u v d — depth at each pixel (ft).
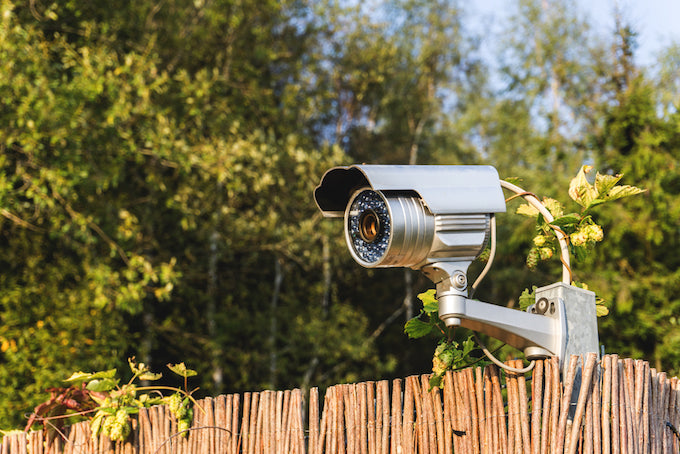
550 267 29.66
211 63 32.09
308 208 35.29
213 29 31.17
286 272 38.19
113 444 6.45
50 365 22.94
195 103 27.91
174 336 33.27
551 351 5.43
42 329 23.20
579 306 5.59
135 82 24.63
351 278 40.83
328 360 35.37
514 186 6.15
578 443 5.29
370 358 37.32
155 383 32.78
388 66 40.78
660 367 25.82
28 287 24.34
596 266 27.68
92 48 25.58
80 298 24.45
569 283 5.77
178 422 6.23
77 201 25.13
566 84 35.94
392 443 5.75
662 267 26.55
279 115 34.99
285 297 36.19
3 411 21.71
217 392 32.83
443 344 6.01
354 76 39.29
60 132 22.33
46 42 24.22
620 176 5.87
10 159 24.72
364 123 43.19
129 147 25.75
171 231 32.83
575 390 5.34
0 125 22.40
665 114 27.78
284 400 6.10
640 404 5.53
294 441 5.95
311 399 5.98
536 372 5.40
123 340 24.95
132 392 6.48
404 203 5.32
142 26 29.09
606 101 30.50
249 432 6.12
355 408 5.83
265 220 32.53
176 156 25.99
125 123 25.93
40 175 22.99
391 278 42.39
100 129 24.27
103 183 24.11
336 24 38.73
